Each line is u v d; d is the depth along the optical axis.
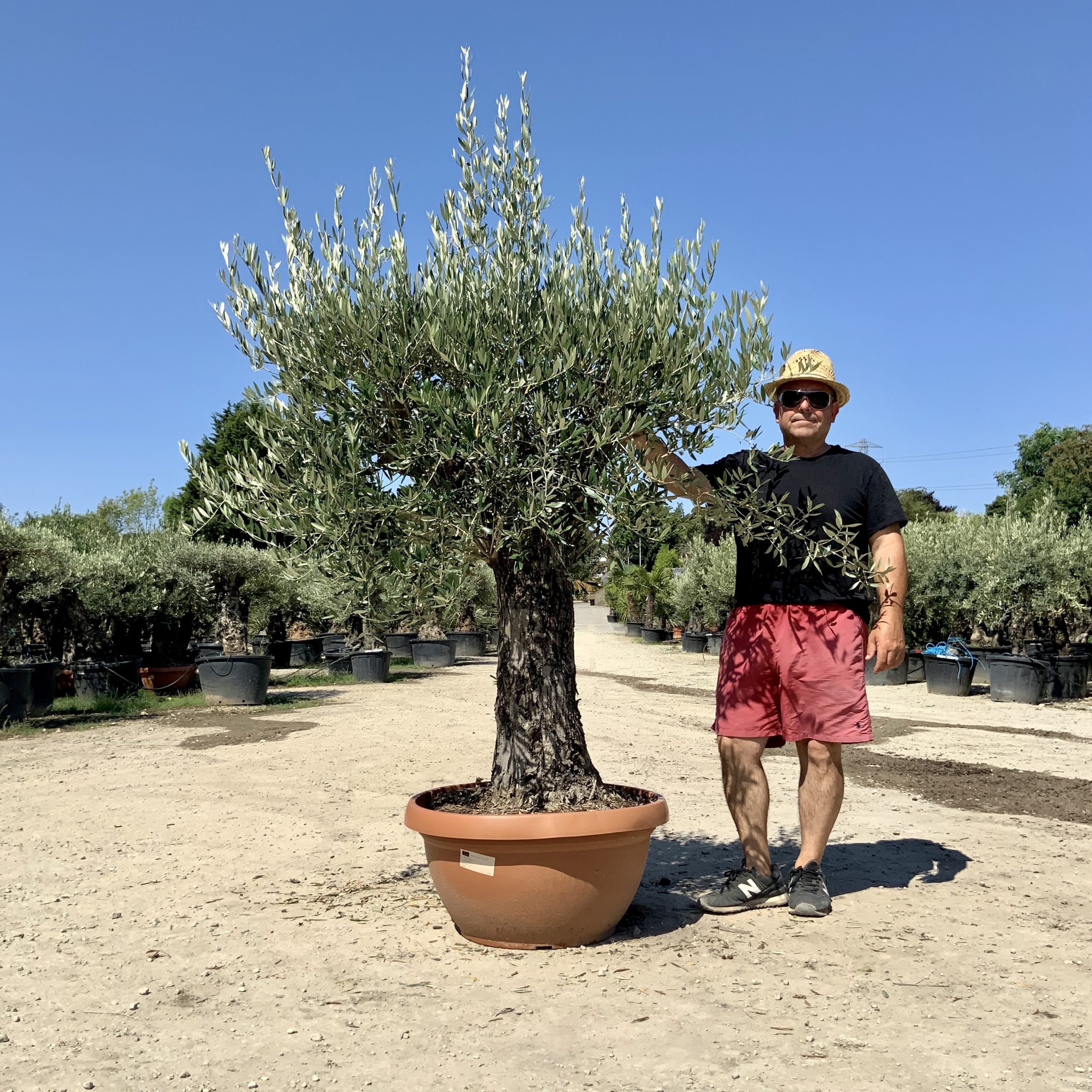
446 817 3.44
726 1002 3.03
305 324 3.47
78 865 5.02
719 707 4.19
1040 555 14.97
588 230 3.93
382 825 5.89
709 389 3.35
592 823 3.38
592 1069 2.57
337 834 5.66
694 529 3.51
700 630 29.75
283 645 22.47
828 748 4.03
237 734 10.67
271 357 3.60
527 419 3.33
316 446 3.33
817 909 3.92
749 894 4.03
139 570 14.84
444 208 3.84
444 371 3.40
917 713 13.12
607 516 3.26
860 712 3.96
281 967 3.42
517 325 3.46
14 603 13.70
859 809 6.33
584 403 3.35
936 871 4.68
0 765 8.76
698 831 5.66
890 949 3.54
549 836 3.35
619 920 3.75
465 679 19.16
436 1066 2.61
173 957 3.56
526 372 3.39
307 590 19.25
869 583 3.62
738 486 3.58
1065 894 4.27
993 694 14.77
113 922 4.02
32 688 12.68
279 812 6.31
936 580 16.67
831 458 4.11
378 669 18.09
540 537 3.70
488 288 3.60
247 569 15.34
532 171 3.94
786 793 6.93
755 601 4.11
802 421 4.09
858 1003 3.02
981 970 3.32
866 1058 2.62
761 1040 2.74
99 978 3.36
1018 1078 2.51
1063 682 14.91
